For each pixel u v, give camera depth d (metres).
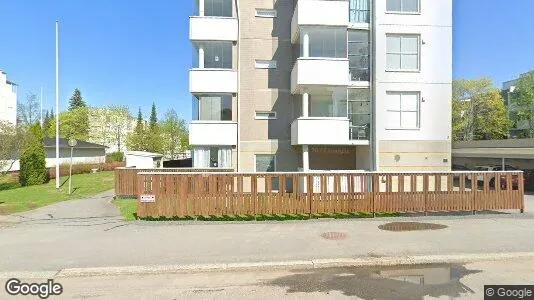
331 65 16.56
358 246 8.05
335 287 5.91
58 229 9.88
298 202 11.27
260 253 7.57
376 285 5.98
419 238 8.73
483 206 11.89
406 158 17.14
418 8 17.42
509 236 8.92
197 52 18.47
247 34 18.62
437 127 17.30
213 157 18.52
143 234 9.21
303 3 16.66
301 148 18.09
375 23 17.17
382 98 17.14
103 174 34.97
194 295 5.61
